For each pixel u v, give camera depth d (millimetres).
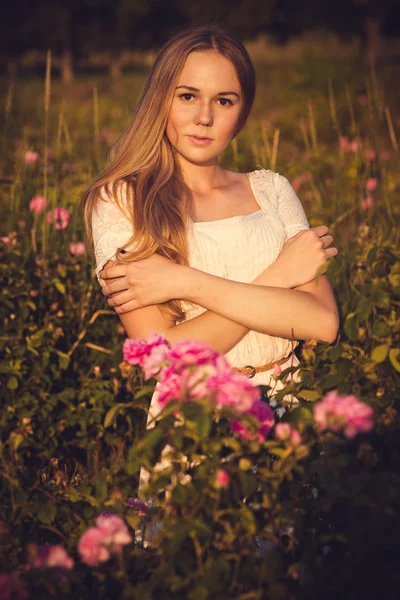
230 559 1609
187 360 1514
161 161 2072
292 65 15828
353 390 1938
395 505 1669
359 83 10570
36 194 4047
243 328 1973
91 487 2043
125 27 33000
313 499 1730
